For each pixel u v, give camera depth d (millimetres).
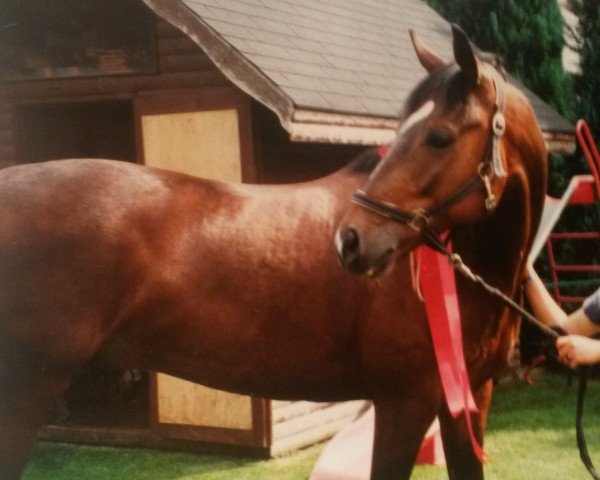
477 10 8992
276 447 5492
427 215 2559
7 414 2947
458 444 3189
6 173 3049
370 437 4777
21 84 6219
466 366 2994
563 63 9984
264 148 5656
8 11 6074
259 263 2975
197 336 2984
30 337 2914
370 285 2936
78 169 3039
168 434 5734
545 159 2920
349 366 3055
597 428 6008
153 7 4941
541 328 2715
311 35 6121
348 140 5020
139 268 2938
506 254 2908
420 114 2578
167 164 5758
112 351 3076
